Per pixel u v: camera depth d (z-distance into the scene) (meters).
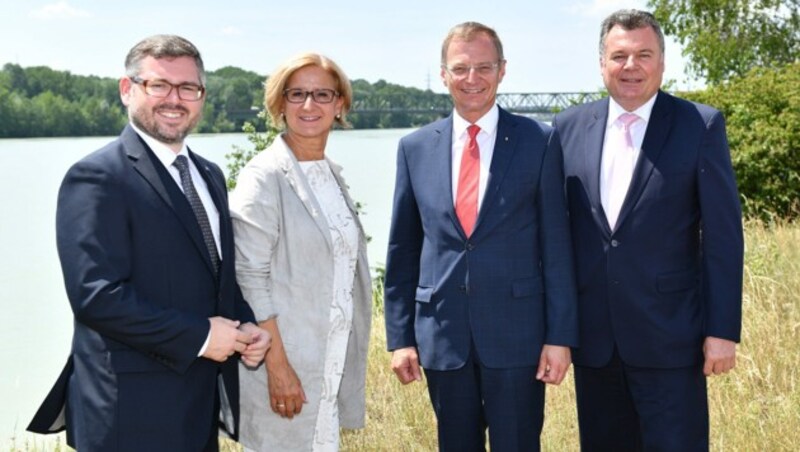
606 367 4.07
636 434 4.19
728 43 23.44
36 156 47.53
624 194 3.94
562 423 5.45
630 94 3.88
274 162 3.79
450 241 3.93
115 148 3.23
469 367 3.95
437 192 3.97
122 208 3.13
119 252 3.11
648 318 3.88
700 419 3.96
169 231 3.21
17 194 30.84
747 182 12.56
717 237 3.79
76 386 3.21
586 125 4.06
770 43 23.33
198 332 3.16
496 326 3.86
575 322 3.86
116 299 3.04
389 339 4.15
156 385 3.17
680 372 3.91
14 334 12.12
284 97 3.79
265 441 3.78
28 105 60.28
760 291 6.96
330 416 3.85
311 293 3.75
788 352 5.91
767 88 13.20
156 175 3.23
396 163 4.18
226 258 3.42
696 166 3.82
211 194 3.49
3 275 17.11
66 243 3.08
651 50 3.84
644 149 3.89
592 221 3.97
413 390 6.04
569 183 4.05
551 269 3.87
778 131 12.33
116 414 3.12
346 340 3.88
